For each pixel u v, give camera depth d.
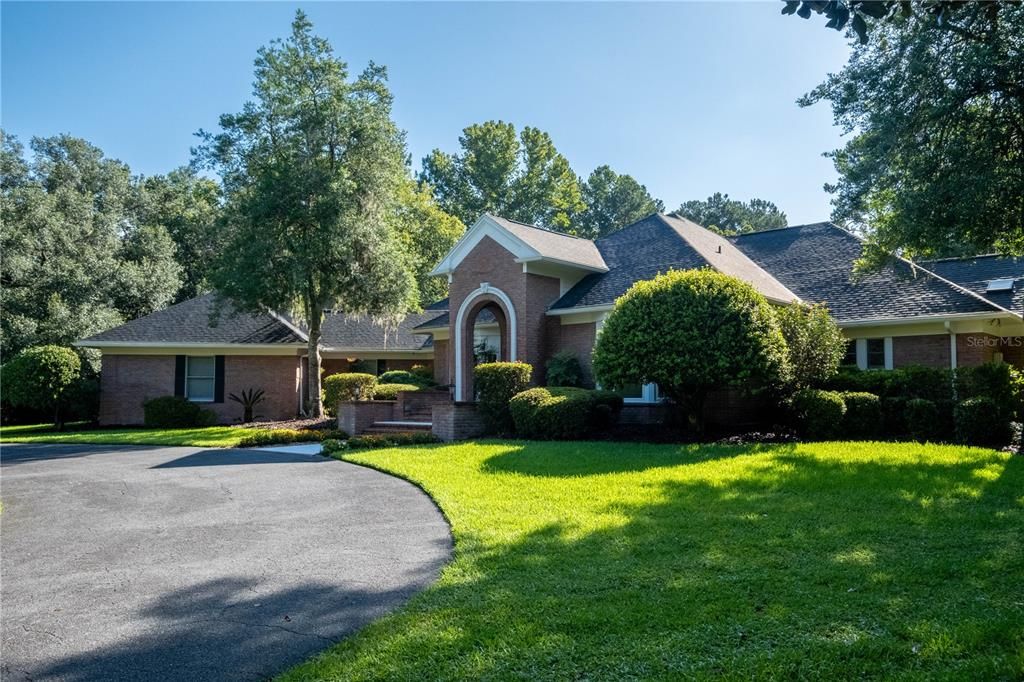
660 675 3.53
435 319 25.11
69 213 33.75
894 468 9.05
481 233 19.66
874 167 11.78
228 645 4.29
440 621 4.39
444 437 15.68
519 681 3.53
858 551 5.67
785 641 3.90
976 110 11.26
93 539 7.30
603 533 6.49
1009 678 3.36
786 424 14.52
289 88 21.34
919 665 3.56
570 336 18.67
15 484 11.05
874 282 18.41
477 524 7.08
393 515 7.98
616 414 15.65
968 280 20.17
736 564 5.41
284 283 20.75
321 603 5.02
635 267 19.23
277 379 24.64
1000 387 12.02
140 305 33.62
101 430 22.56
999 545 5.75
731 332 12.81
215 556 6.45
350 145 21.64
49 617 4.89
